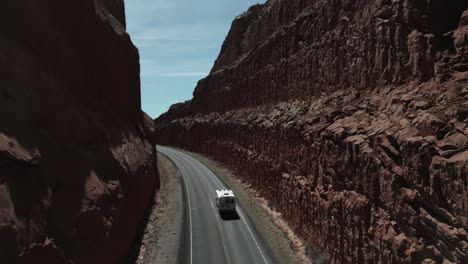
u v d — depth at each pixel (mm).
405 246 17953
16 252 14102
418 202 17516
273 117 46938
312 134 31734
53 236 17219
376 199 21078
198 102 104375
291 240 34688
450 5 22547
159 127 142500
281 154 41781
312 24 41656
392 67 24438
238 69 71750
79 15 28922
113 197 25188
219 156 77062
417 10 23172
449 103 18422
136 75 48000
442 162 15953
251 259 31562
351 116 26656
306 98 39969
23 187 16516
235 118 67688
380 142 20750
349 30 31516
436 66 20516
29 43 21953
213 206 46844
